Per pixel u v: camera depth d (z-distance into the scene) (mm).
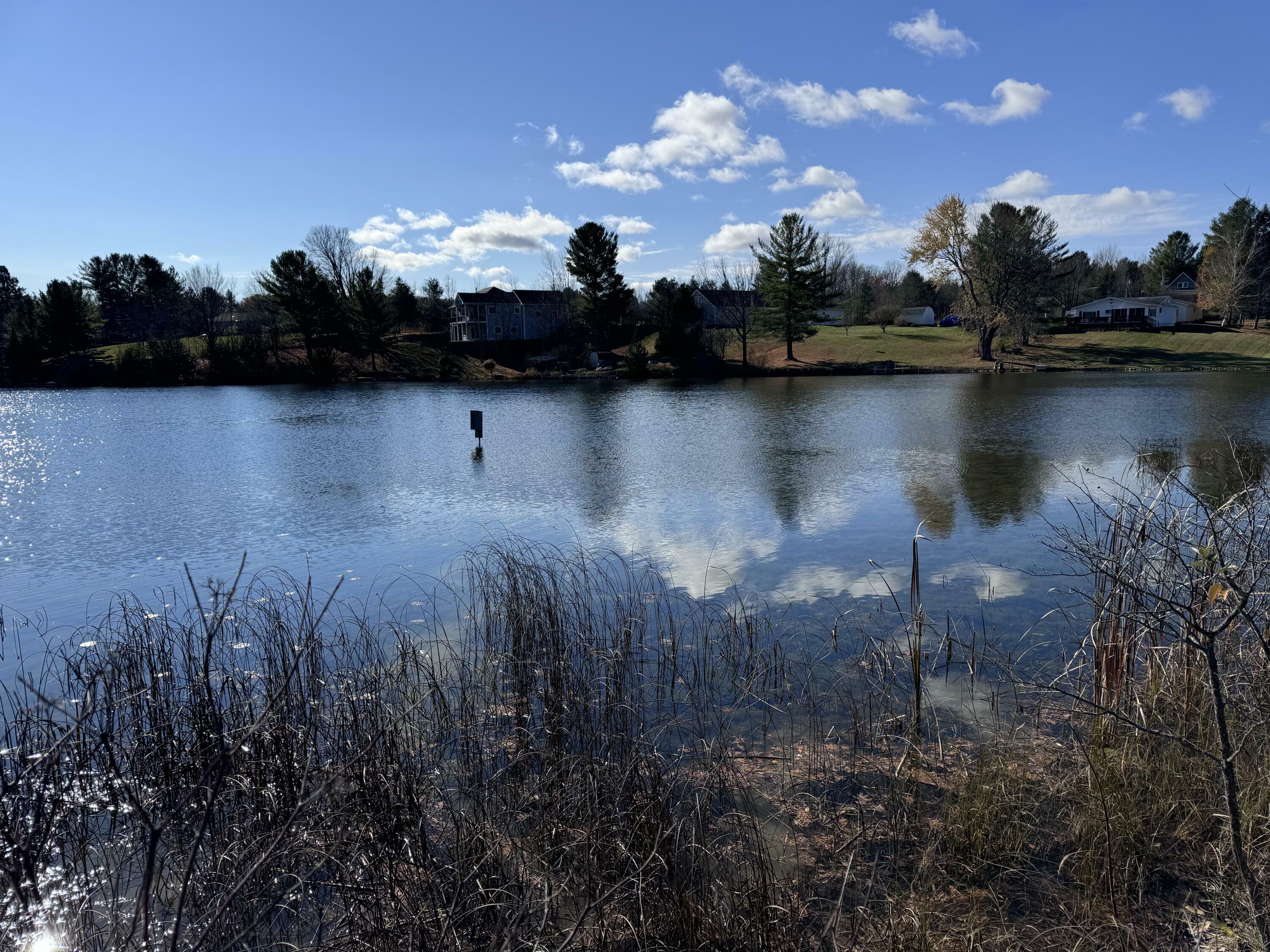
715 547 11984
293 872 4082
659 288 82125
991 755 5199
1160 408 31562
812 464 20062
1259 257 68438
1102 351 65875
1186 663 5258
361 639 8016
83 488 18453
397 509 15531
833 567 10625
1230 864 3844
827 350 71688
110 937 3689
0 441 28188
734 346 74750
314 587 10406
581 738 5473
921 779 5078
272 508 15805
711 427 29438
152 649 7059
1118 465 18422
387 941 3584
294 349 71375
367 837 4156
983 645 7559
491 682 6957
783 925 3641
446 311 87625
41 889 4008
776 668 7145
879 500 15305
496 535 13109
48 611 9758
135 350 65062
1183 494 7691
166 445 26484
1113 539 5703
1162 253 93000
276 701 2750
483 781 5277
